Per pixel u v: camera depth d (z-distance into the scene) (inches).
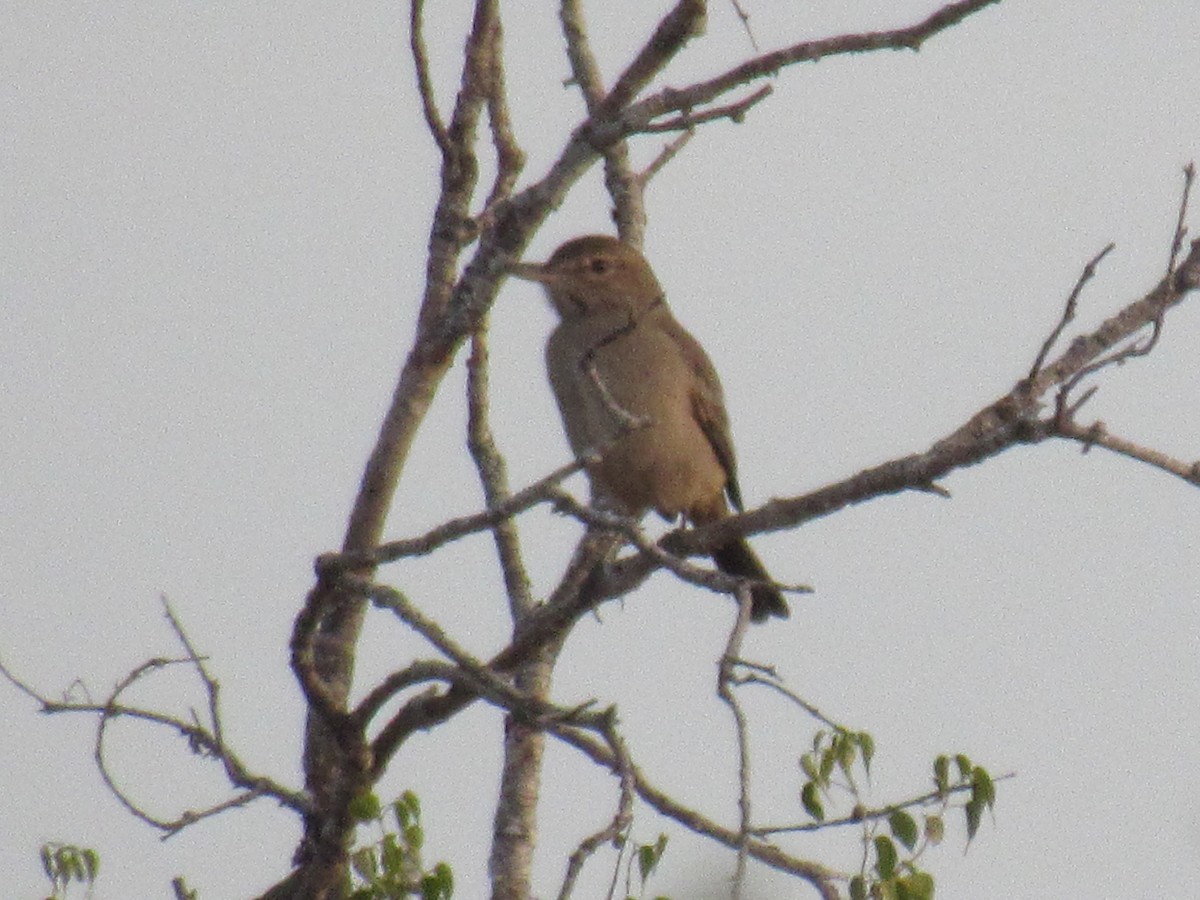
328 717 413.7
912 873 383.9
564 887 328.5
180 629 419.2
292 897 431.2
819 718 342.0
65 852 413.7
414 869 388.8
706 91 435.5
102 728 415.8
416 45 454.0
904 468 403.5
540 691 492.7
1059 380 422.3
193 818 416.2
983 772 392.8
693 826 476.7
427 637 388.2
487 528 385.7
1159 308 372.5
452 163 461.7
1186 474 371.6
